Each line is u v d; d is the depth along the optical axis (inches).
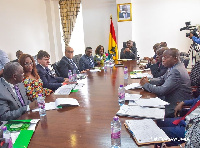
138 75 109.9
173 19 213.9
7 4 165.5
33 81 83.5
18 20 180.9
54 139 45.3
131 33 221.1
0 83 62.1
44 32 230.7
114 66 150.1
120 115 56.5
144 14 219.5
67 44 244.7
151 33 222.5
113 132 44.0
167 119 67.1
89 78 112.1
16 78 62.4
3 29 160.9
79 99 74.0
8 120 56.7
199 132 36.2
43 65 105.9
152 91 77.1
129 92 78.3
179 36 215.9
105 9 234.2
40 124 53.6
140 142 41.8
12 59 171.9
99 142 43.2
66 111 62.4
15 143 43.7
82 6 239.3
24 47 190.4
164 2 212.2
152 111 57.4
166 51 82.3
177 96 77.8
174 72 77.0
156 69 109.3
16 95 67.9
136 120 51.9
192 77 94.4
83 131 48.6
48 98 76.5
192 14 207.9
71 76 111.6
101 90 85.0
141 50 229.1
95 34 243.6
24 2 190.2
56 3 238.7
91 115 58.2
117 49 227.6
